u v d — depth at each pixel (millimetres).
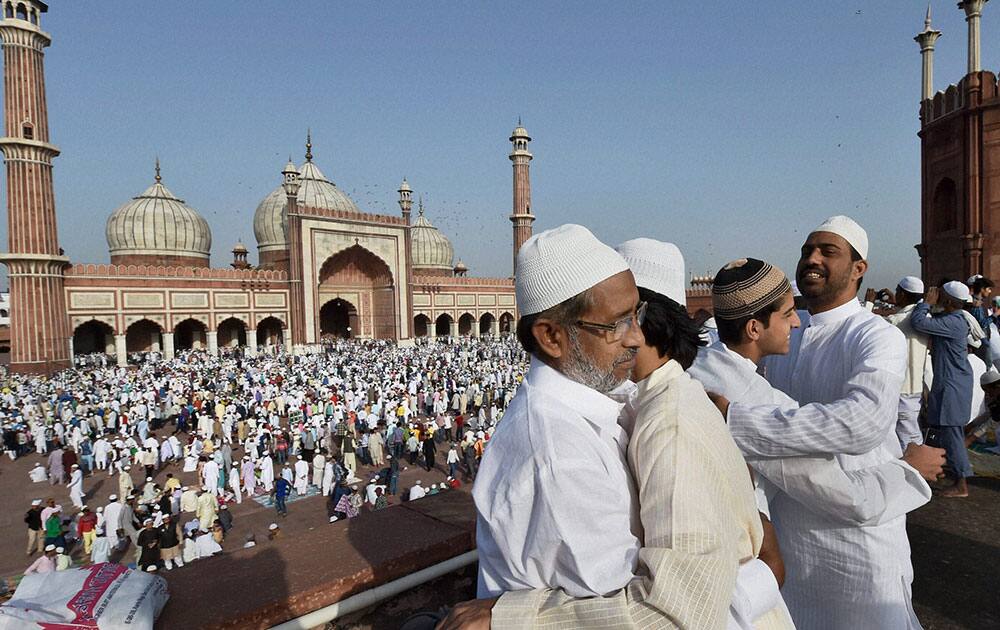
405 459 11773
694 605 641
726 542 720
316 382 17344
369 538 1582
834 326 1626
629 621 637
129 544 7918
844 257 1604
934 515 2697
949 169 11727
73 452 10633
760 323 1396
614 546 706
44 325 19688
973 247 10969
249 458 9906
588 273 819
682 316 1061
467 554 1591
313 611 1323
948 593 2033
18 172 19234
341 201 34375
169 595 1271
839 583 1438
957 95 11445
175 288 23734
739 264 1437
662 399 814
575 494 695
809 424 1184
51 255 19703
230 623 1204
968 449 3744
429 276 36094
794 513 1516
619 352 847
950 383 2877
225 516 8289
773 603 847
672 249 1200
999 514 2658
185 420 13867
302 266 26438
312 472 11008
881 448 1475
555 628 669
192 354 24938
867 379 1292
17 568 7211
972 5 11055
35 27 19375
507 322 40031
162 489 8914
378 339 30547
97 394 15938
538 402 805
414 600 1543
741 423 1248
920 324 2682
